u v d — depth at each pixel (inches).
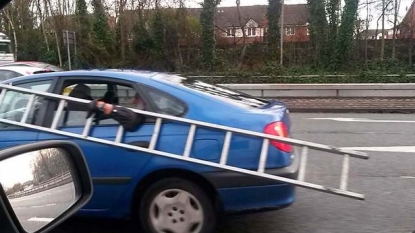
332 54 1481.3
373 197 243.1
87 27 1598.2
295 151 188.1
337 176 281.7
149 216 178.7
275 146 172.9
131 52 1617.9
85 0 1601.9
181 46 1610.5
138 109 185.3
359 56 1496.1
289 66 1472.7
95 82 193.9
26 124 181.5
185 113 181.2
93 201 181.2
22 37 1619.1
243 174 169.6
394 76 1077.8
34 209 89.4
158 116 175.9
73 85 195.2
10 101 195.5
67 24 1583.4
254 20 1747.0
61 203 99.1
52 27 1608.0
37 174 91.7
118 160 177.3
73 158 104.2
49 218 94.2
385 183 267.7
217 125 171.6
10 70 557.3
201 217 175.0
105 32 1600.6
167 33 1600.6
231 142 172.1
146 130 177.5
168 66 1604.3
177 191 176.2
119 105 187.0
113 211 182.4
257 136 168.9
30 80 199.3
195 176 175.6
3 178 82.4
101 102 180.1
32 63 631.2
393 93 695.7
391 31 1539.1
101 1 1599.4
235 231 200.2
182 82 200.2
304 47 1565.0
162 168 174.7
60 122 185.2
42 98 190.5
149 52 1614.2
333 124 486.6
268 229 202.4
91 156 178.2
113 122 181.0
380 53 1517.0
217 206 178.1
